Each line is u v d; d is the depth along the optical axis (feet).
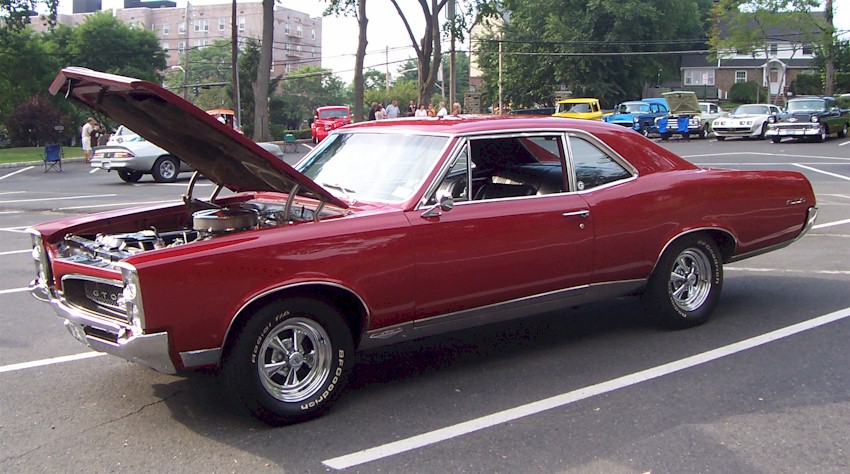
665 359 17.66
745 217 19.77
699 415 14.47
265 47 120.78
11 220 42.42
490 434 13.76
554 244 16.80
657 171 18.71
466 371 17.16
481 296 16.08
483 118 17.70
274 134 186.70
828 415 14.42
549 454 12.92
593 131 18.07
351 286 14.35
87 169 84.94
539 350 18.53
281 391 14.19
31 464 12.78
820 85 212.43
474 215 15.83
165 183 65.72
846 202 44.14
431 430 13.97
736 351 18.13
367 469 12.49
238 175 16.10
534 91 192.34
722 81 251.39
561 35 176.86
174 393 16.06
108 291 14.10
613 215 17.63
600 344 18.88
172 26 378.32
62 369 17.67
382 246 14.66
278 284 13.61
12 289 25.82
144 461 12.85
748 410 14.67
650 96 242.78
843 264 27.68
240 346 13.53
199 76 338.75
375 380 16.70
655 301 19.21
